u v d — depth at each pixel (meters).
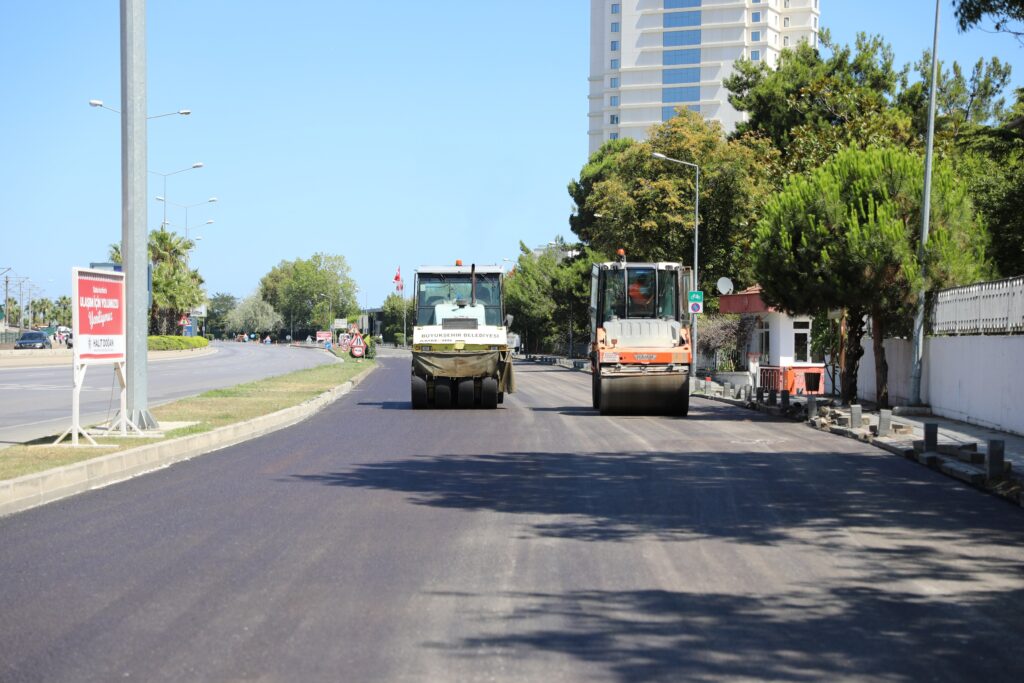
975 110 50.22
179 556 7.96
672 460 14.74
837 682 5.15
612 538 8.82
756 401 28.22
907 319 25.34
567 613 6.39
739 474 13.23
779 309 26.69
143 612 6.36
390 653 5.55
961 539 8.98
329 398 29.45
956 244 23.92
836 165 25.97
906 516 10.16
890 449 16.28
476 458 14.84
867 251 23.61
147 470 13.23
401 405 27.75
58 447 13.91
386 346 154.75
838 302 24.97
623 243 54.12
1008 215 24.86
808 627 6.13
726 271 53.50
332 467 13.62
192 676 5.19
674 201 51.06
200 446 15.72
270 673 5.23
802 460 14.94
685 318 25.17
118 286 15.66
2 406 24.41
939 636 5.98
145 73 16.88
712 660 5.47
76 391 14.28
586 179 82.69
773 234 25.83
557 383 43.81
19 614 6.31
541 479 12.57
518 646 5.70
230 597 6.73
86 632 5.94
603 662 5.42
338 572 7.45
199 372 48.69
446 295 27.36
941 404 23.81
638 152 53.66
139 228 16.69
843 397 26.88
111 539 8.62
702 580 7.31
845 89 49.75
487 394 25.91
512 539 8.73
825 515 10.15
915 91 51.06
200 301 98.75
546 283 84.00
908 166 24.92
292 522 9.46
